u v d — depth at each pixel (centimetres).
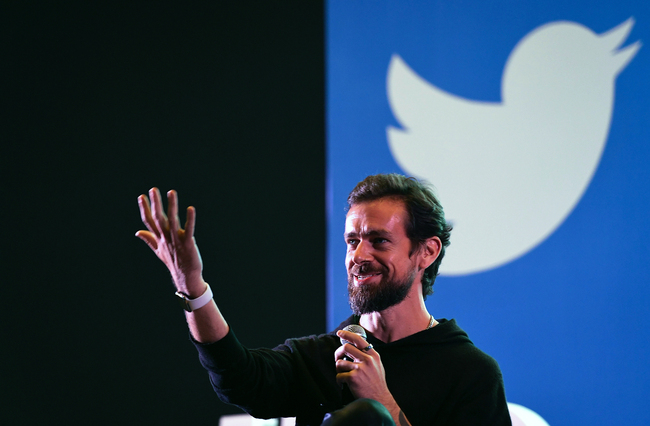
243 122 851
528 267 799
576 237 799
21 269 788
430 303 788
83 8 816
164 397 812
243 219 844
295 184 859
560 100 813
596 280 793
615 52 809
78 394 791
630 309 787
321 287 856
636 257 791
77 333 798
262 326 837
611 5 812
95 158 814
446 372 345
